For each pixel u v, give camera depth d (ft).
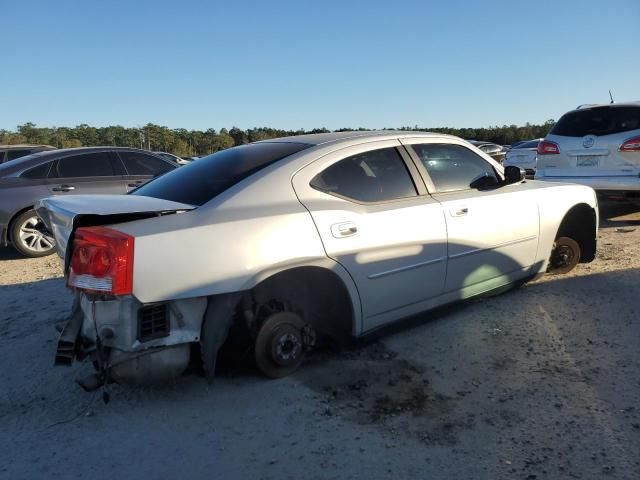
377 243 11.53
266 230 10.09
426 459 8.46
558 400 10.02
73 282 9.09
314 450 8.80
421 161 13.21
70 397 10.85
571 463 8.20
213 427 9.55
